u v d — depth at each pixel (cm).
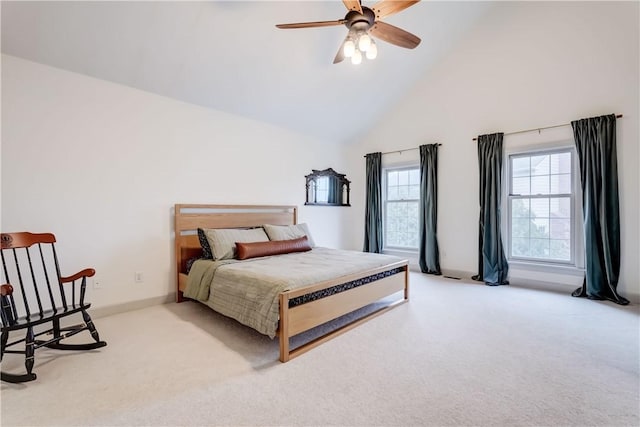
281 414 148
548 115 368
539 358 203
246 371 188
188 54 292
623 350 214
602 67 332
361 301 269
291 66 348
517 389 168
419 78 470
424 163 467
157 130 319
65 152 263
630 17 316
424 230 471
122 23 248
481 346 221
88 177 276
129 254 300
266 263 286
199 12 261
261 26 292
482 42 414
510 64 394
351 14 212
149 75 297
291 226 398
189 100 342
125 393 165
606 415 147
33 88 248
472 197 430
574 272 355
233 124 387
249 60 321
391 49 391
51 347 213
